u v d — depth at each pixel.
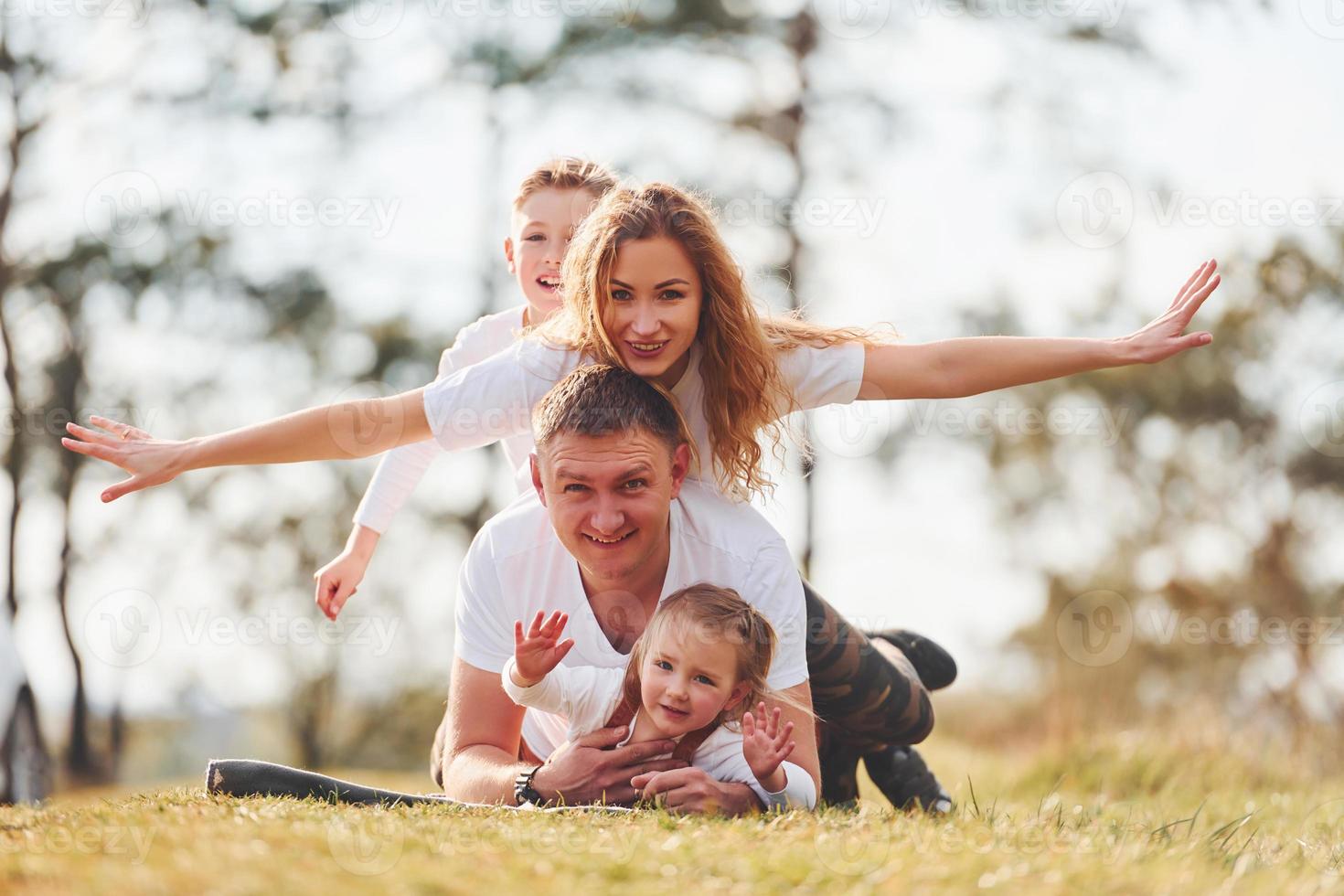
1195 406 19.72
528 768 3.78
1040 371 4.20
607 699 3.75
